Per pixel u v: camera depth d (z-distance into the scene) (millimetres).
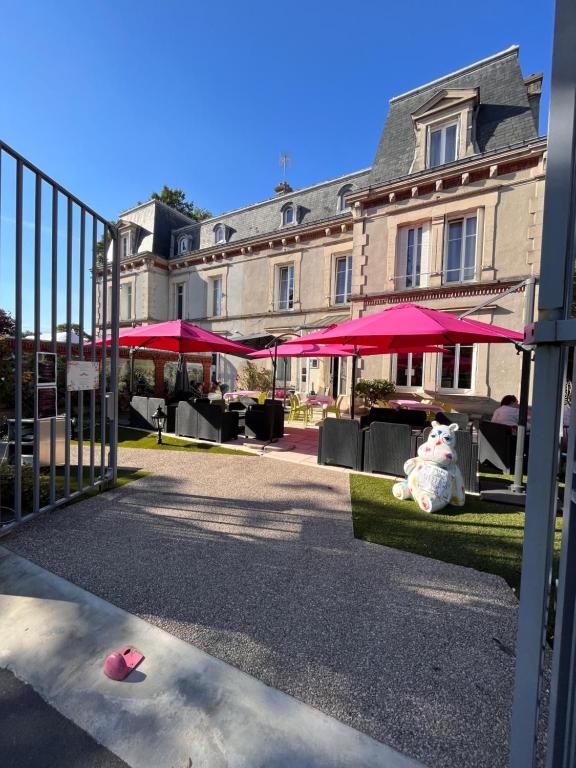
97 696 1813
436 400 11547
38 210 3539
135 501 4410
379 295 12516
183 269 20000
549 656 2170
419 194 11891
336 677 1945
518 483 4930
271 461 6590
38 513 3693
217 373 18688
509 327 10641
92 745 1588
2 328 5219
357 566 3055
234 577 2842
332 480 5504
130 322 20672
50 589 2633
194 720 1700
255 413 8602
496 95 11445
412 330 4746
